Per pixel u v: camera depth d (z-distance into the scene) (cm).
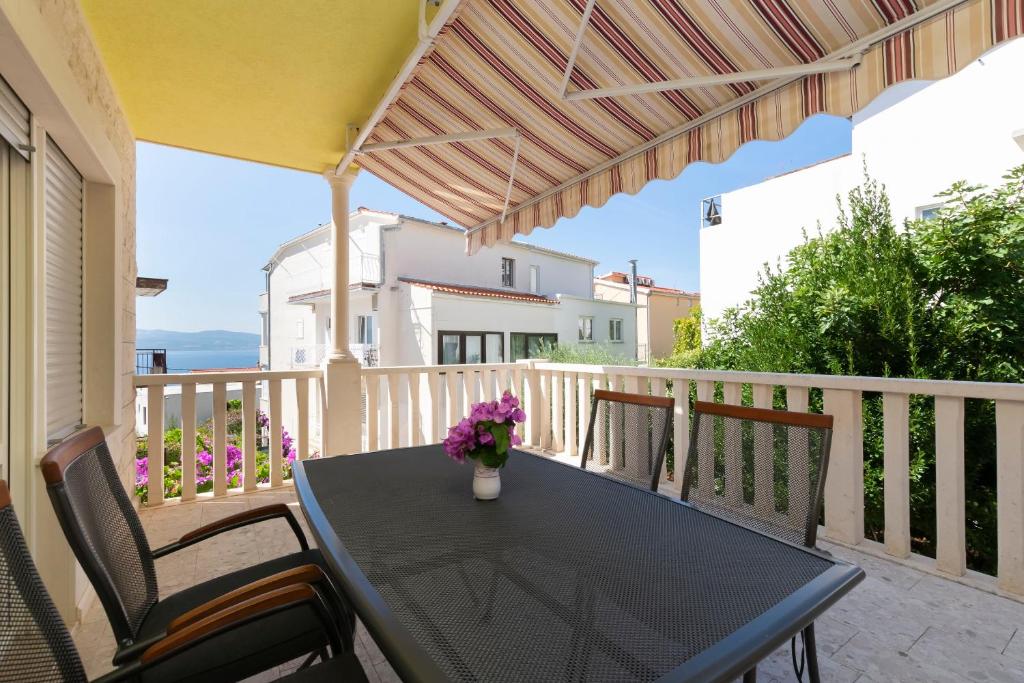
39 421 196
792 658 165
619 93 235
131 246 353
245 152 404
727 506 182
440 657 87
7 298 187
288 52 276
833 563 122
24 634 86
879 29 176
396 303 1234
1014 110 541
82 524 117
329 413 407
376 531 144
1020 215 363
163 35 257
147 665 104
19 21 151
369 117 341
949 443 229
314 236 1480
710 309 953
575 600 106
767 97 222
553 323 1430
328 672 117
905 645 180
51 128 212
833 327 404
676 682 80
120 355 294
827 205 784
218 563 258
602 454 229
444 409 595
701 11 200
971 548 357
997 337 352
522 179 376
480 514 157
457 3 206
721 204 936
